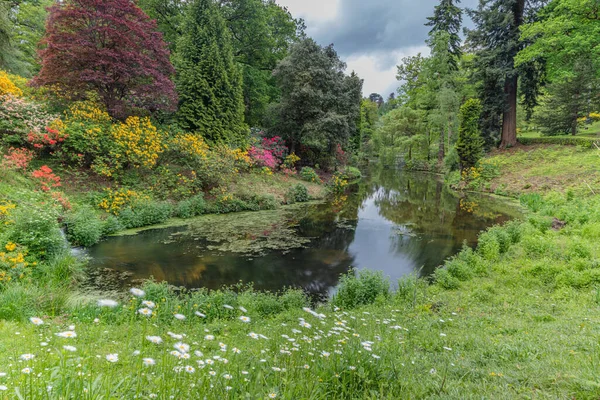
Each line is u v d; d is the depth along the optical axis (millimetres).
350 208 16000
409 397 1995
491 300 5324
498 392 2109
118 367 2041
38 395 1312
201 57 16281
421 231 11633
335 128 20844
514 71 23031
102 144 11164
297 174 21938
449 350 3135
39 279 5422
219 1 21516
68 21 11672
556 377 2250
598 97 25625
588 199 12516
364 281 5957
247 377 1895
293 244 9625
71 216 8430
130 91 13617
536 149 22812
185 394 1567
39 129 9891
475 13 24875
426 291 5840
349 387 2051
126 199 10539
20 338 2885
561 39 17156
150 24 13375
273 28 25703
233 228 10945
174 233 9969
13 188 8133
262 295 5633
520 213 14172
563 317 4227
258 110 23594
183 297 5672
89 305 4434
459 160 22625
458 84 31000
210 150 15258
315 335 2941
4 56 13859
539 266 6375
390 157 44969
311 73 20422
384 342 3053
